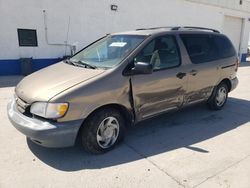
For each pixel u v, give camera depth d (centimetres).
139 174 304
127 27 1231
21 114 326
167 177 298
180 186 282
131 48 378
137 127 450
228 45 551
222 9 1706
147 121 479
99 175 300
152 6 1308
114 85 338
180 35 442
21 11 951
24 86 349
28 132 302
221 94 552
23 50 986
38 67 1032
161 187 279
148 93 379
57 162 326
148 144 384
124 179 293
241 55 1944
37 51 1017
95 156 344
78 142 368
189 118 503
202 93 487
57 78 342
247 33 1947
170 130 440
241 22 1889
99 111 335
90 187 278
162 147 375
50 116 298
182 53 433
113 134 360
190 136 417
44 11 996
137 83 362
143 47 381
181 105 446
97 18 1127
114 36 446
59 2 1020
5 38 942
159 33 411
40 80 349
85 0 1077
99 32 1148
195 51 460
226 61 529
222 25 1747
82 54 444
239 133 434
